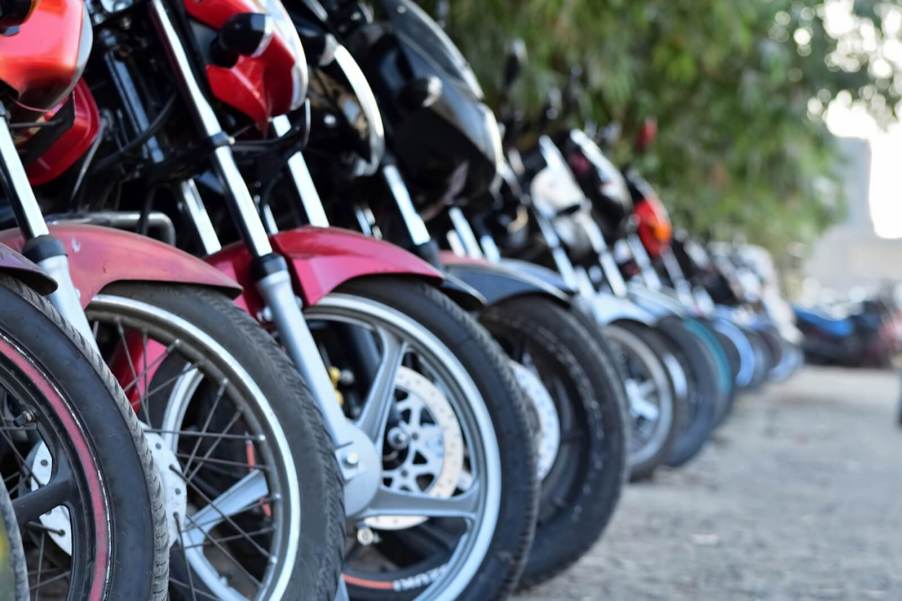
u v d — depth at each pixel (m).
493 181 4.75
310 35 4.02
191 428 3.64
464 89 4.66
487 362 3.86
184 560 3.13
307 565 3.16
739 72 13.48
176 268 3.11
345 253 3.71
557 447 4.89
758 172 14.69
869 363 30.70
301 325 3.44
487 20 9.39
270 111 3.61
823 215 18.81
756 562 5.79
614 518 6.82
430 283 3.89
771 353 17.25
